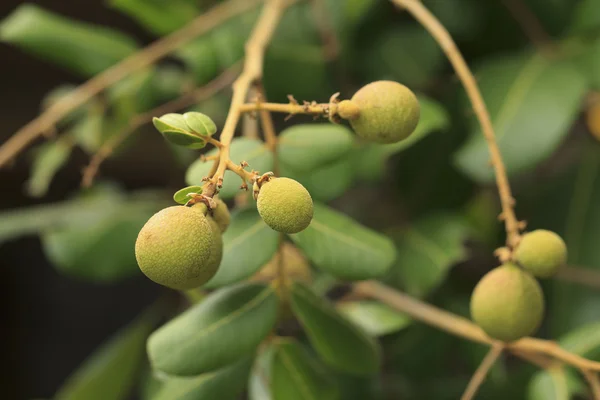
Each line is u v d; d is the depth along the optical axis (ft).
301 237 1.01
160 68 1.70
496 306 0.97
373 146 1.16
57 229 1.32
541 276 0.97
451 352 1.30
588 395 1.11
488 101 1.21
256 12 1.34
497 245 1.34
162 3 1.34
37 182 1.34
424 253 1.24
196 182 0.97
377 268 1.02
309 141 1.02
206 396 1.02
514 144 1.17
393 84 0.96
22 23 1.33
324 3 1.31
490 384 1.25
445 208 1.30
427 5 1.34
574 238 1.29
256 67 1.01
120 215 1.34
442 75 1.34
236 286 1.01
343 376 1.28
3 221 1.33
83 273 1.32
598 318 1.24
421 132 1.13
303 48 1.30
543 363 1.07
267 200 0.86
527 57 1.26
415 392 1.29
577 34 1.27
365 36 1.34
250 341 0.99
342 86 1.33
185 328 0.98
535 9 1.29
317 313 1.02
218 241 0.92
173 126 0.90
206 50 1.30
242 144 1.01
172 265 0.85
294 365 1.03
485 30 1.32
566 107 1.19
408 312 1.15
